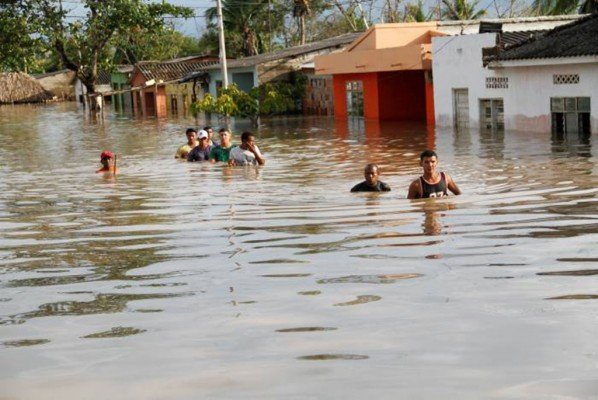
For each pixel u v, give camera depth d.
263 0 69.75
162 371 4.40
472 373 4.15
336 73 43.53
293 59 51.59
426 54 36.50
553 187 13.09
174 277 6.95
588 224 8.95
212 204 12.52
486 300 5.65
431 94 36.81
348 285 6.34
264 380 4.18
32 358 4.73
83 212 12.12
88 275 7.23
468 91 32.91
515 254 7.34
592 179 14.12
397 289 6.12
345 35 56.53
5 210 12.81
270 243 8.54
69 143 31.55
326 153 23.41
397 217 10.15
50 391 4.17
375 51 39.62
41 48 61.34
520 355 4.41
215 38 73.81
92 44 62.97
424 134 29.78
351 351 4.61
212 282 6.68
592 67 26.06
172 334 5.12
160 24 62.50
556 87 27.73
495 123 31.48
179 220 10.70
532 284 6.10
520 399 3.79
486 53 30.64
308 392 3.98
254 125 40.66
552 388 3.91
